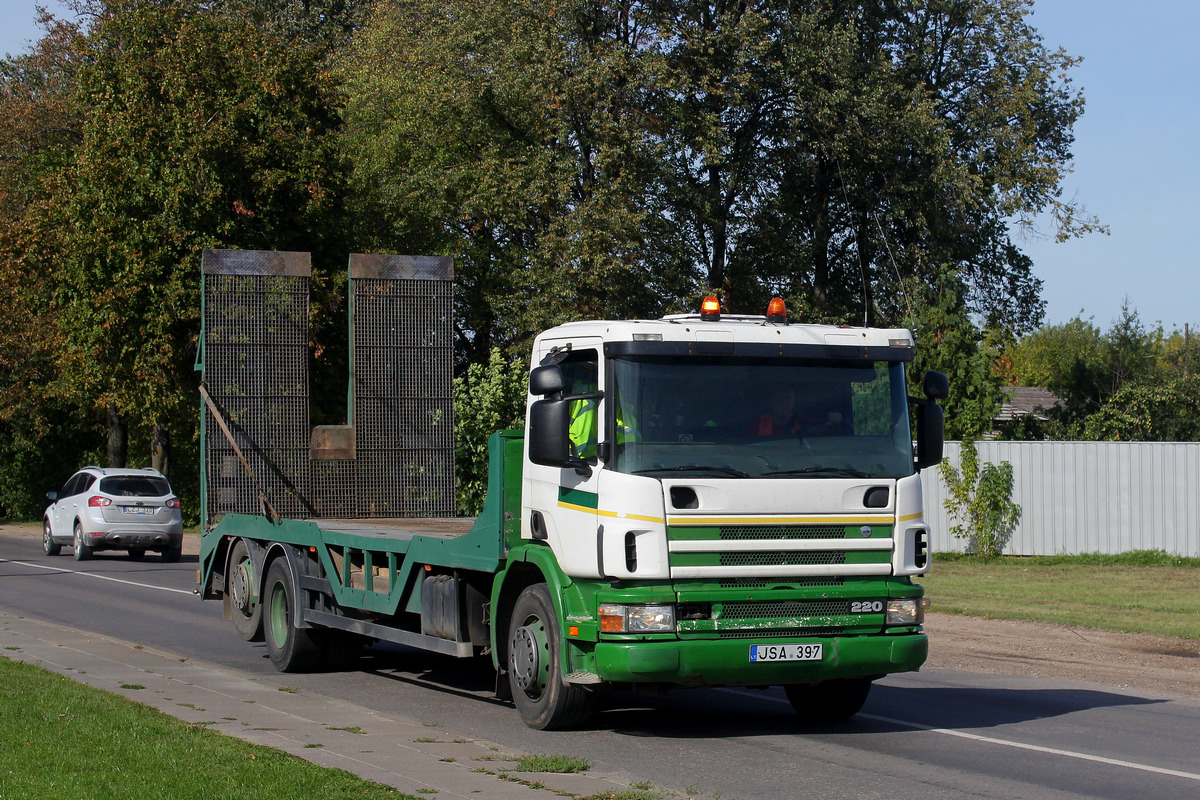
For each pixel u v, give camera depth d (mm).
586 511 10781
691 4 47656
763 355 11148
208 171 38375
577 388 11391
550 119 44938
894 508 11219
